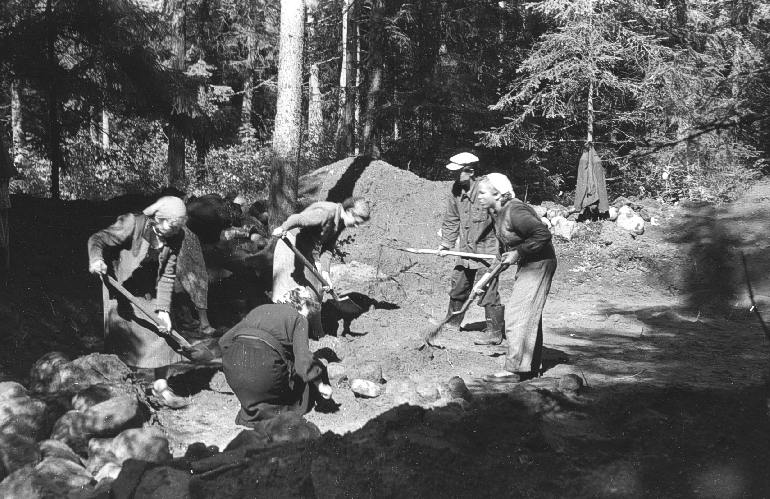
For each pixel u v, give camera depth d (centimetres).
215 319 851
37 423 483
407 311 946
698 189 1588
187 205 1059
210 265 972
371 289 1003
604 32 1672
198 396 594
